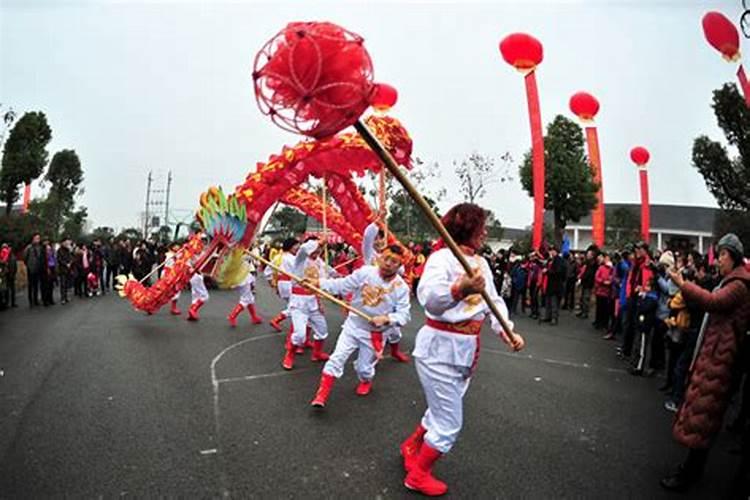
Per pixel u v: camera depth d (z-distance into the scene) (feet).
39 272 44.62
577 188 70.90
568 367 24.18
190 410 16.88
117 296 54.29
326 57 7.59
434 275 10.72
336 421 16.02
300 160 31.63
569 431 15.58
